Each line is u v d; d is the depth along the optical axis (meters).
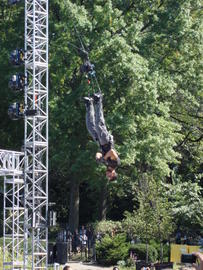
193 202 65.50
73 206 74.19
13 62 50.78
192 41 75.19
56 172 86.75
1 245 60.50
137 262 55.53
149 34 73.50
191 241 65.81
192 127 83.94
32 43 50.84
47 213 49.88
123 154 66.88
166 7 75.81
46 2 51.44
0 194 82.00
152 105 69.81
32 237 48.84
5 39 75.62
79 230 75.31
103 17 69.12
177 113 82.25
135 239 65.19
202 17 80.88
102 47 67.62
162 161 71.06
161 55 75.31
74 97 67.69
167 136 72.69
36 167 52.31
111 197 85.81
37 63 50.41
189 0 74.19
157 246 63.00
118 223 68.69
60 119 68.19
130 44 70.56
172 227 62.16
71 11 68.00
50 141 70.31
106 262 60.88
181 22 73.38
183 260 15.12
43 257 50.44
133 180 71.69
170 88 71.31
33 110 49.12
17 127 75.75
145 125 71.38
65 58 69.06
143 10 75.69
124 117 67.25
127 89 68.38
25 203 49.66
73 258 65.25
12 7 77.94
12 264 50.41
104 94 68.62
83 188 92.12
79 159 67.62
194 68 76.94
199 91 78.19
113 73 67.94
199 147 85.69
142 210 60.88
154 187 61.19
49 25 70.75
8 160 51.59
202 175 72.50
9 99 73.38
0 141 78.06
